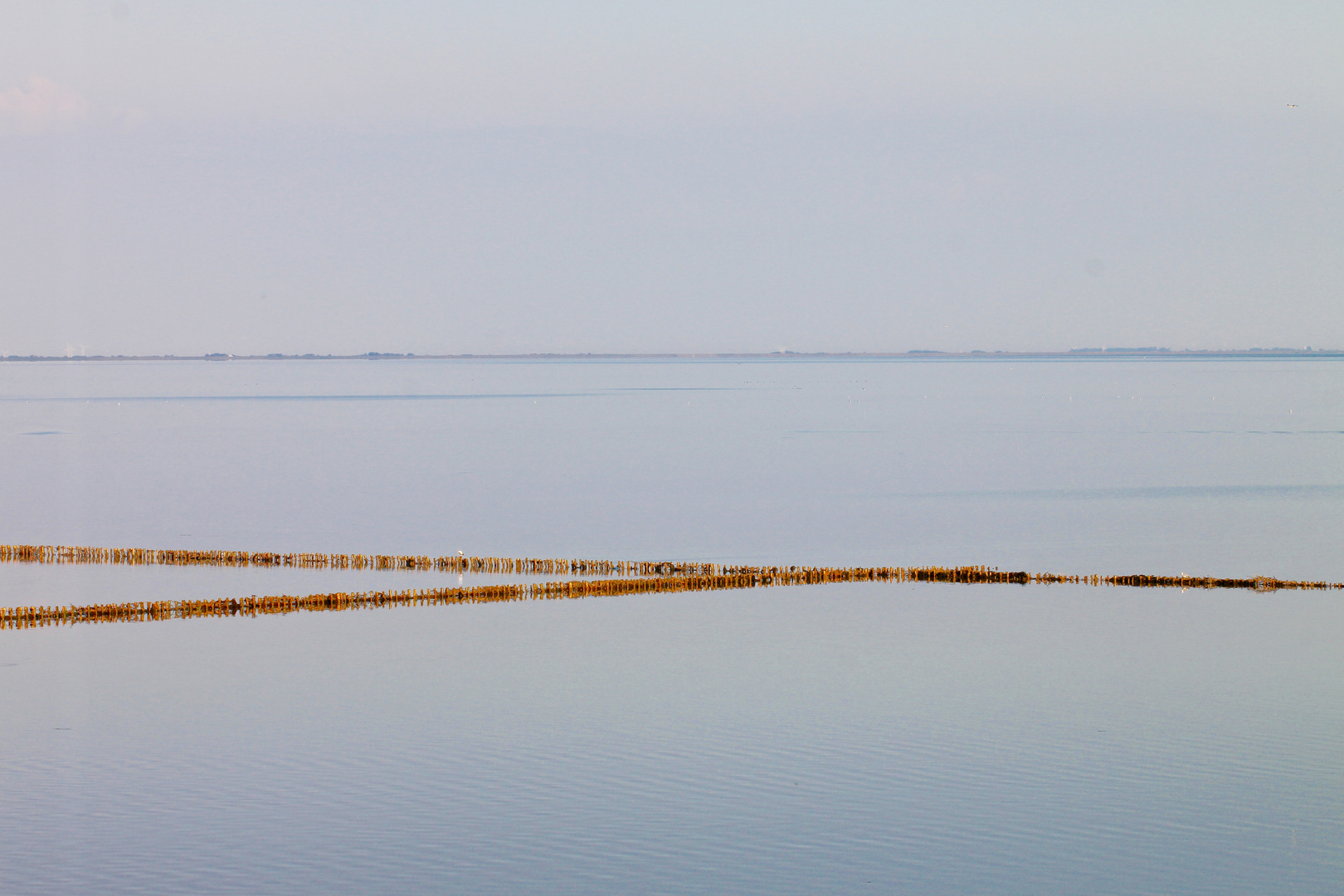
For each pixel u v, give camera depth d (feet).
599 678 213.25
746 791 159.84
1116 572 312.29
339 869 137.80
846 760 171.42
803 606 270.05
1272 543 354.95
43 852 141.38
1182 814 153.17
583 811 153.28
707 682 209.97
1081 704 197.47
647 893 132.57
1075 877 136.15
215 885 133.80
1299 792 159.63
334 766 168.96
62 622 252.83
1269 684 208.64
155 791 159.53
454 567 314.96
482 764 169.58
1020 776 165.07
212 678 211.82
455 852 142.00
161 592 284.20
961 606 269.85
